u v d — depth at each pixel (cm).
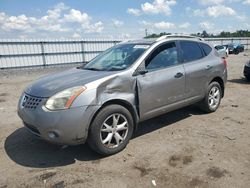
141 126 534
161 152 414
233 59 2686
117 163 383
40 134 372
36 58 2439
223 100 743
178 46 518
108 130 397
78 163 388
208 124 538
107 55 514
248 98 770
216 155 399
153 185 326
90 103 370
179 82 494
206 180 333
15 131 529
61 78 423
